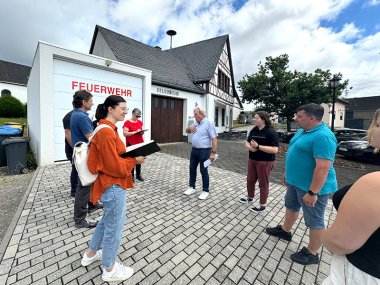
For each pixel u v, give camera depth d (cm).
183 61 1717
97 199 181
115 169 173
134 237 274
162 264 225
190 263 228
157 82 1084
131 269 209
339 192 109
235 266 226
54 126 625
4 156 637
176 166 683
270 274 216
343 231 88
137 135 487
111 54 1087
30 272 205
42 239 258
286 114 1814
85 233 273
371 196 81
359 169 772
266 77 1822
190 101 1355
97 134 174
